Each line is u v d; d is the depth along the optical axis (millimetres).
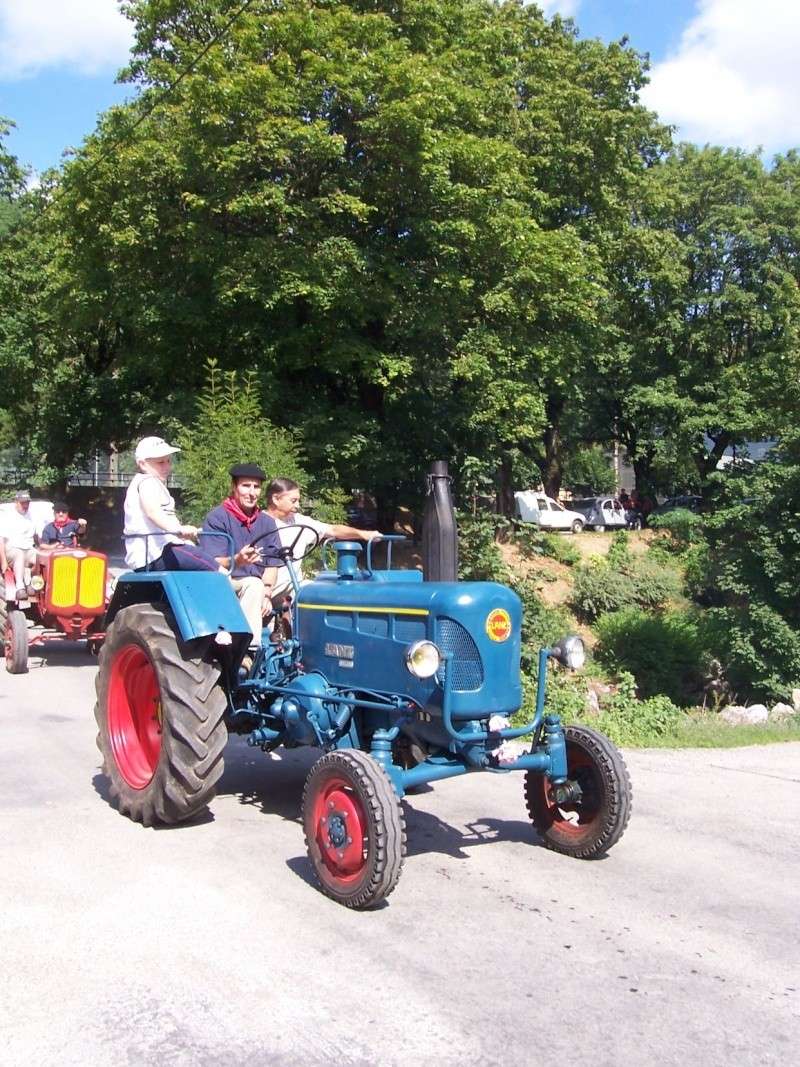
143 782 6074
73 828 5852
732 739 9773
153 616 6102
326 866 4836
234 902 4730
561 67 27906
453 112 19641
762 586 19594
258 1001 3746
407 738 5332
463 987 3914
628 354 36156
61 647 13727
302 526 6309
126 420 27156
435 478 5738
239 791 6785
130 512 6598
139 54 20281
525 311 22047
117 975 3941
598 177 27688
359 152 19469
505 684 5086
